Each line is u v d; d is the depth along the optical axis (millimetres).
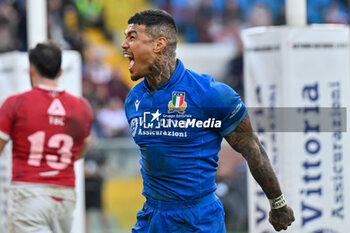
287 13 17734
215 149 11359
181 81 11086
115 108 38062
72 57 19594
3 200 19250
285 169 16328
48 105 14586
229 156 28641
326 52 16531
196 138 11055
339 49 16688
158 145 11148
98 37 40031
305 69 16359
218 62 41031
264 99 16781
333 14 43500
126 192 28453
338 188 16750
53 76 14867
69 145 14844
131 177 28531
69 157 14859
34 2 20688
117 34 40406
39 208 14102
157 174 11328
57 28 38875
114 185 28375
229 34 42562
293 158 16281
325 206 16578
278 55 16344
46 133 14500
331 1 43406
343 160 16781
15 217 14203
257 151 11180
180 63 11242
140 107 11438
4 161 19188
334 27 16641
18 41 39219
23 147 14367
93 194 28125
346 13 43906
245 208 28344
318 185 16516
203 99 10883
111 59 39812
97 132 36781
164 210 11344
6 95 19156
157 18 11047
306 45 16344
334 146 16656
